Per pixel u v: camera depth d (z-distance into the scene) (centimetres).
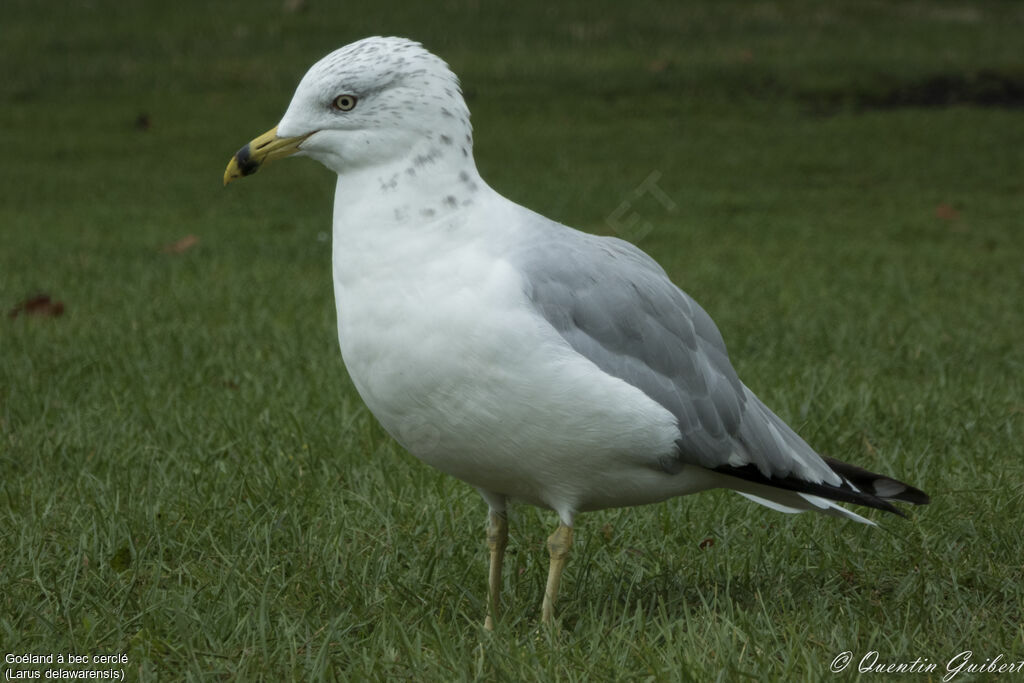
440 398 712
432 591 819
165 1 4425
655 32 4119
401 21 4159
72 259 1950
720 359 791
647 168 2842
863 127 3222
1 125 3219
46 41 3962
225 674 700
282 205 2539
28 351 1351
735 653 693
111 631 741
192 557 864
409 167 716
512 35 4047
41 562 830
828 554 866
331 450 1055
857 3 4581
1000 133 3134
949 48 3956
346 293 725
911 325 1523
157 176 2777
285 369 1291
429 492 973
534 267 712
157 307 1598
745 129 3219
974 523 905
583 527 938
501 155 2928
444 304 696
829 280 1855
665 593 826
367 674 686
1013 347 1422
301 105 732
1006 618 762
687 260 2006
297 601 800
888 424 1120
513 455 723
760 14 4378
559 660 697
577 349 713
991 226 2336
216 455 1038
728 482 807
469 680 680
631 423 711
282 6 4350
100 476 996
